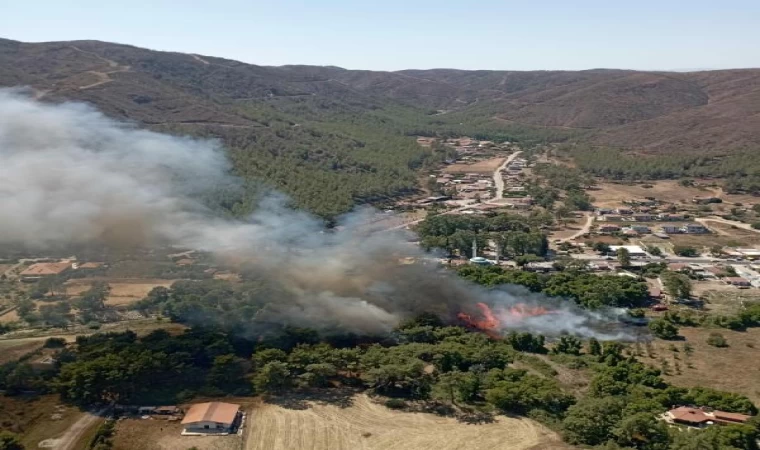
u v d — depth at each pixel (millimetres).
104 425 78812
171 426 79562
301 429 79625
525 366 99562
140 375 87312
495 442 77000
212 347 96938
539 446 76000
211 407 81688
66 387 85812
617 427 77250
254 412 83375
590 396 87625
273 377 88125
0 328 106812
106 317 112062
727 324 117438
